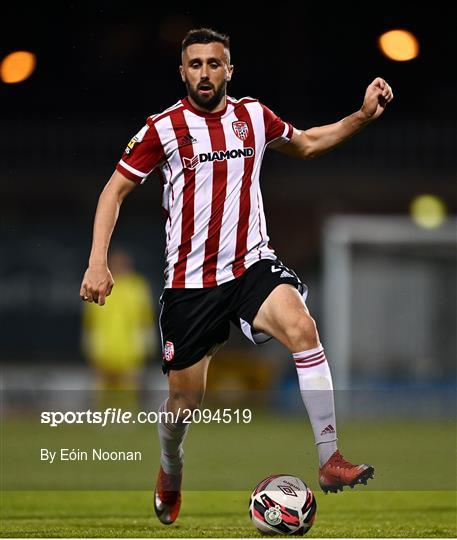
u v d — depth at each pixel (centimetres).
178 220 1978
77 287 7738
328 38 9700
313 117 9425
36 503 2600
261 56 9538
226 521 2238
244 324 1958
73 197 8462
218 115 1969
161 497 2136
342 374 6744
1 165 8538
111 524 2172
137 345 5456
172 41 9375
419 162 8706
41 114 9294
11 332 7669
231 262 1969
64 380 7462
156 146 1958
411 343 7162
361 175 8488
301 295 1978
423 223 7031
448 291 7150
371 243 7069
